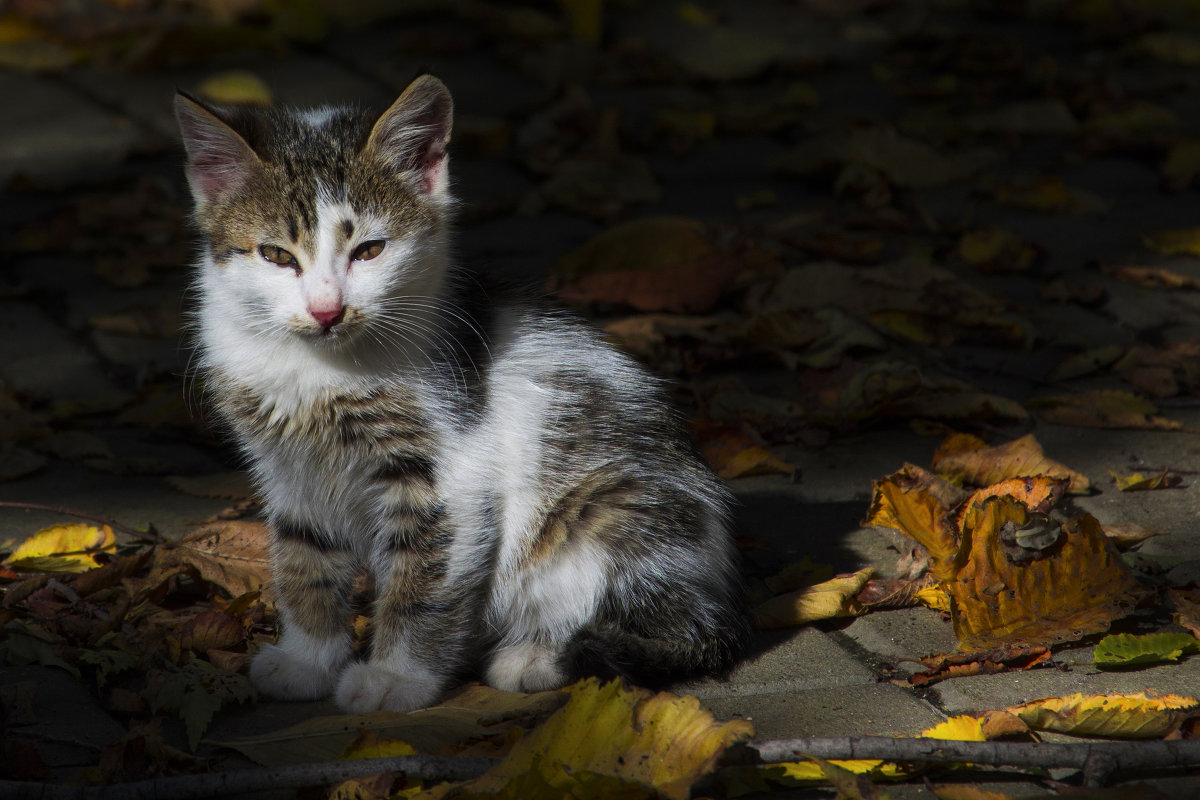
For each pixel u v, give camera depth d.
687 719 3.86
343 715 4.54
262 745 4.21
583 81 12.40
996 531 4.91
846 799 3.72
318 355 4.80
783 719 4.46
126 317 8.13
